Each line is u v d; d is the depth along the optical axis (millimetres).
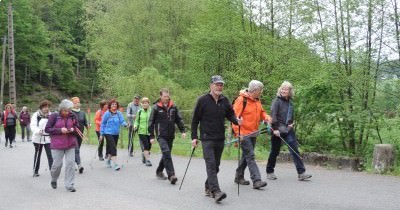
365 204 7219
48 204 7742
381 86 13359
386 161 10078
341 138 13320
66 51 72375
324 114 13062
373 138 13148
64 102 8930
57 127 8859
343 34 13969
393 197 7676
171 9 30984
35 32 60969
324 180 9297
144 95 25609
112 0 34750
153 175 10617
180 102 23953
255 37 18766
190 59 25516
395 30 13227
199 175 10352
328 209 6938
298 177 9469
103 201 7863
